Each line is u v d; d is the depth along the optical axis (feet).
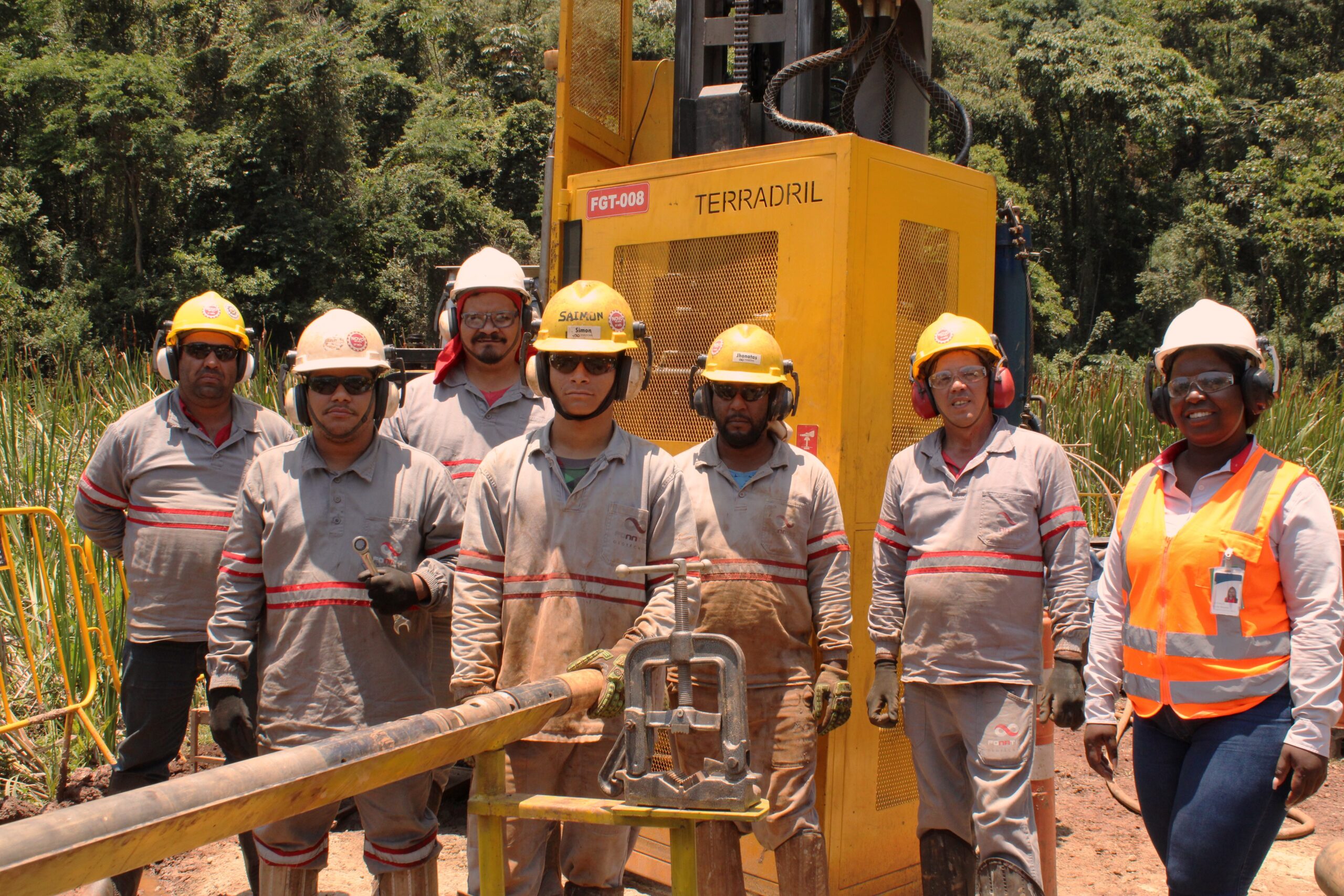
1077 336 134.92
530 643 9.78
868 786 12.58
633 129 16.61
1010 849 10.16
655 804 7.28
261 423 12.75
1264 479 9.02
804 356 12.31
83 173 98.99
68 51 103.50
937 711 10.96
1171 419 9.51
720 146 14.44
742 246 12.93
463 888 13.79
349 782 6.41
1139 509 9.68
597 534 9.74
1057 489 10.64
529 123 131.03
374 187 110.32
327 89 108.58
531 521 9.84
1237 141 145.18
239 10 111.24
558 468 9.89
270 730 10.19
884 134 14.96
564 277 14.64
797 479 11.23
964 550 10.67
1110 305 143.02
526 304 13.38
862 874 12.52
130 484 12.32
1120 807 17.89
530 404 13.25
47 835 4.87
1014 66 135.85
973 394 10.72
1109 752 9.83
